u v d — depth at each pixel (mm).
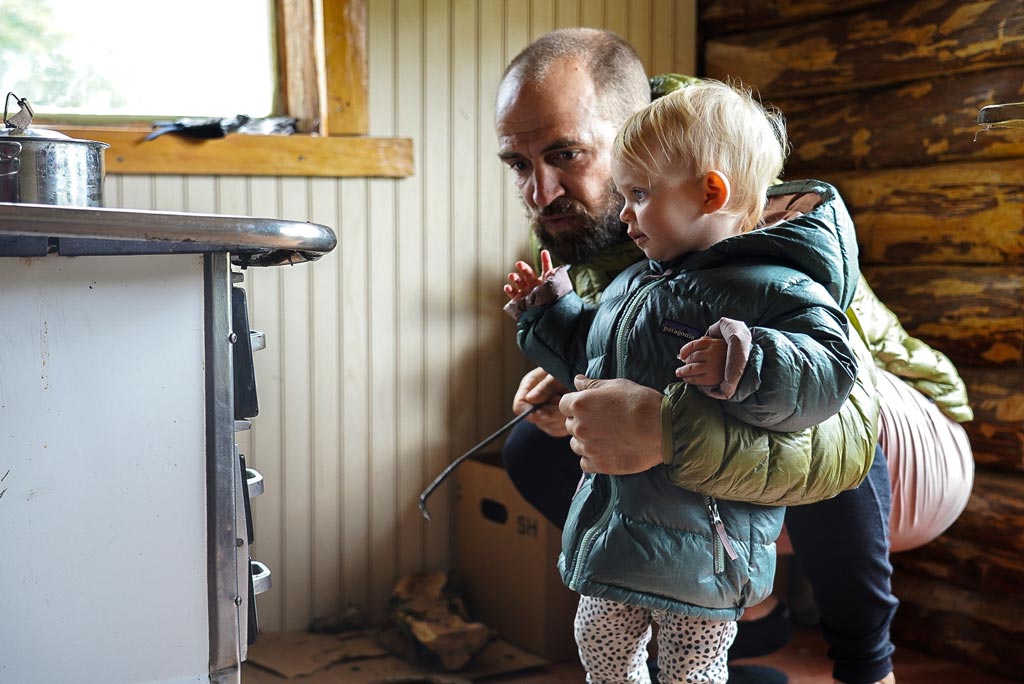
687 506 1575
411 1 2830
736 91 1717
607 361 1677
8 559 1377
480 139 2930
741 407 1442
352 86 2783
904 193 2668
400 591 2832
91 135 2586
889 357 2211
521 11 2943
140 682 1433
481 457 2887
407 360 2896
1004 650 2502
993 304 2496
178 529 1428
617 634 1717
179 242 1364
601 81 1968
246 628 1499
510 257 2982
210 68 2830
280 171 2729
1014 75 2436
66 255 1363
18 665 1392
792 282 1531
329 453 2842
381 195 2842
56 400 1376
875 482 1941
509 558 2717
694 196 1612
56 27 2688
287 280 2773
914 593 2705
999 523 2484
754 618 2465
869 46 2709
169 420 1412
